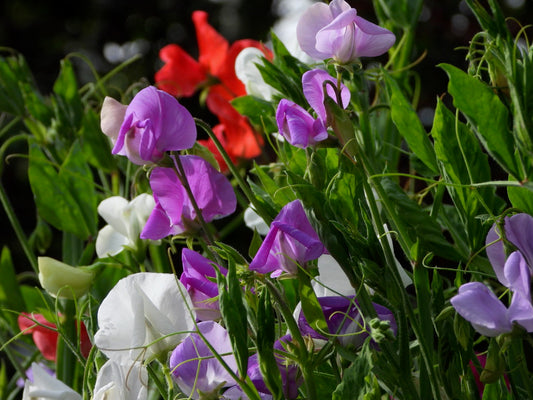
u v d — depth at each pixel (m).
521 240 0.82
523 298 0.80
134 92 1.11
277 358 0.85
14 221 1.11
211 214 0.88
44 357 1.08
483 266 0.90
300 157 0.93
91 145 1.11
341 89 0.87
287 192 0.91
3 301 1.11
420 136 0.92
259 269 0.83
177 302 0.85
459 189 0.89
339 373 0.85
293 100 0.94
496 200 0.92
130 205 0.99
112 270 1.05
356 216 0.85
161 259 1.05
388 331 0.81
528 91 0.83
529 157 0.84
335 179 0.85
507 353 0.88
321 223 0.83
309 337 0.84
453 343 0.84
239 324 0.81
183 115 0.86
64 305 1.04
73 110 1.13
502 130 0.85
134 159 0.86
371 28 0.86
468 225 0.89
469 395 0.85
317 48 0.87
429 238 0.90
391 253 0.83
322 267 0.88
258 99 1.01
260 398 0.82
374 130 1.00
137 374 0.86
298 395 0.88
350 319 0.84
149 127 0.85
